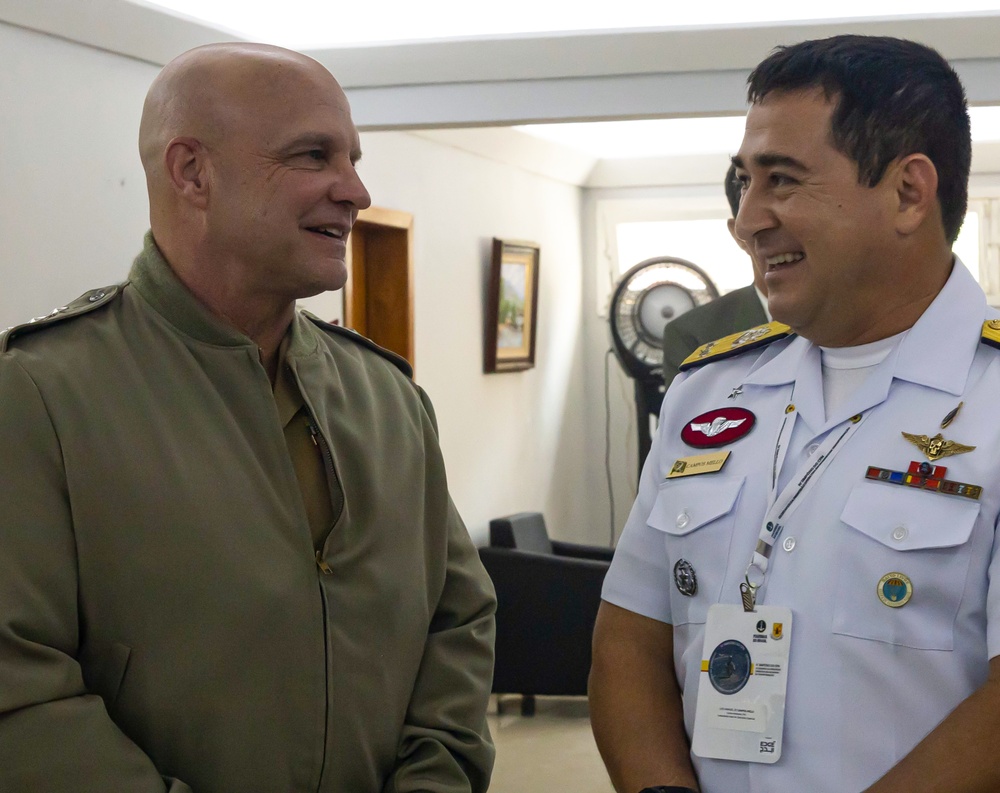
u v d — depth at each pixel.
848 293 1.50
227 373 1.68
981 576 1.39
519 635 5.40
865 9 3.52
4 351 1.58
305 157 1.67
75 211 3.14
